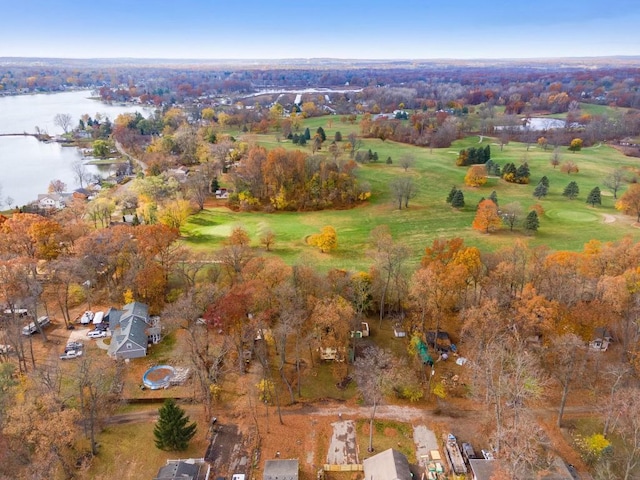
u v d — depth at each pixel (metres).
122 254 73.62
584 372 55.41
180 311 59.06
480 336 52.09
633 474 42.94
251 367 58.09
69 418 41.94
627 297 54.66
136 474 44.09
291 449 47.00
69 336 64.56
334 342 56.75
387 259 72.19
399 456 43.59
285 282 61.88
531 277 63.06
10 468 39.31
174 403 48.19
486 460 43.12
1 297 63.66
